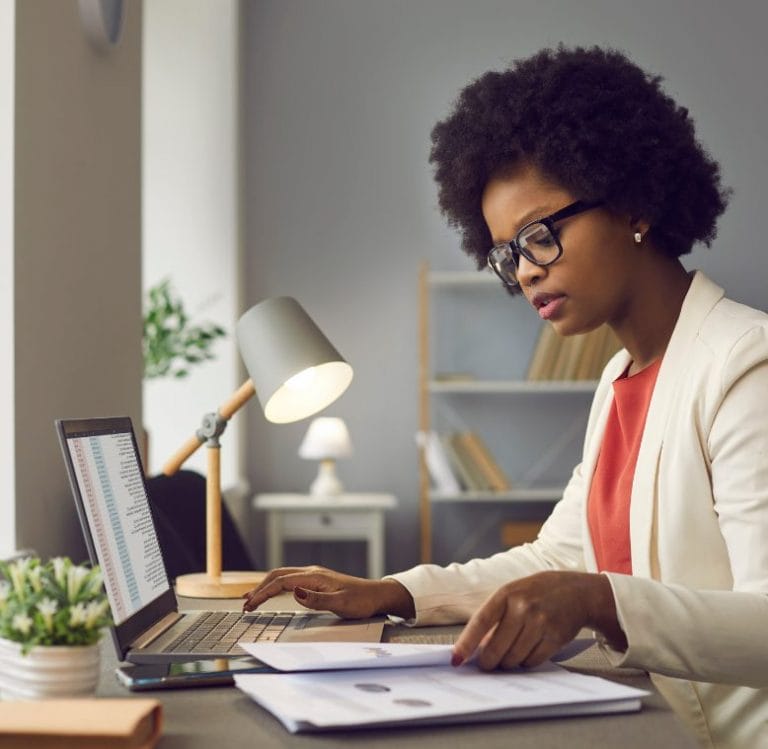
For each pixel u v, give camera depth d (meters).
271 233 5.06
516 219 1.28
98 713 0.76
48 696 0.90
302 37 5.09
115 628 1.06
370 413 5.04
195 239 4.62
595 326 1.31
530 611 0.97
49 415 2.04
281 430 5.00
